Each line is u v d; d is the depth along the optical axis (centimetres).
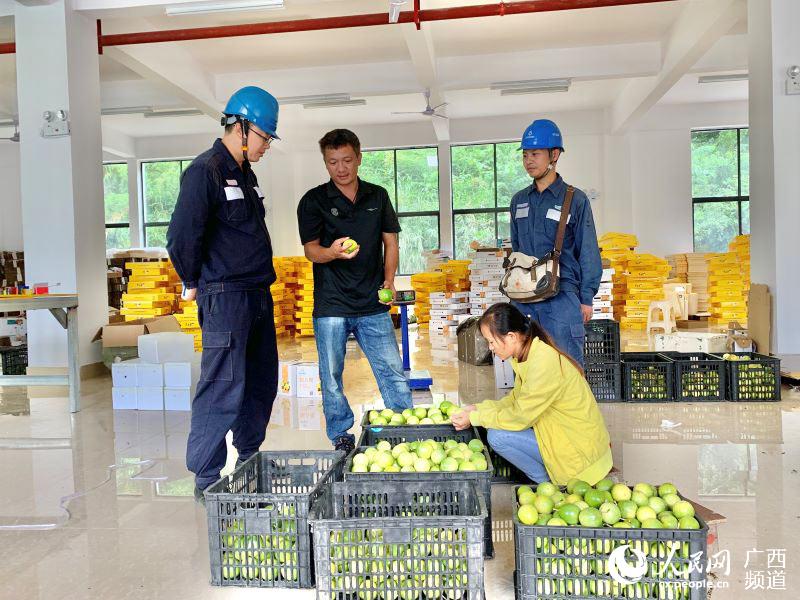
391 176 1423
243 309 281
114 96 1036
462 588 174
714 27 730
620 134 1311
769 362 466
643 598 167
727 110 1284
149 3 607
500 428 258
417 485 210
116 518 267
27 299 474
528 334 250
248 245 283
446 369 667
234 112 278
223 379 279
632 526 179
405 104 1245
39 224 605
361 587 177
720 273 1041
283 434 411
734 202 1321
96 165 640
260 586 204
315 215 334
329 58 969
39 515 272
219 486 213
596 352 476
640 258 1046
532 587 170
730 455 330
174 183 1452
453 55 982
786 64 578
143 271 890
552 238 330
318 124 1382
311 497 201
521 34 898
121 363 516
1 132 1220
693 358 510
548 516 183
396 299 557
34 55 602
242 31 735
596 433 254
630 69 953
